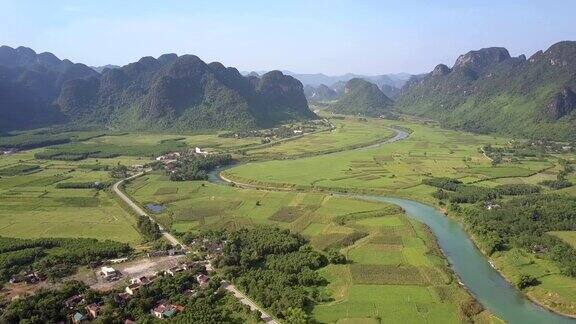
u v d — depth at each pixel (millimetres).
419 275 172375
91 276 172625
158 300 152250
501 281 172125
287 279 165250
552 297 155000
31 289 162250
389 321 142000
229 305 150500
